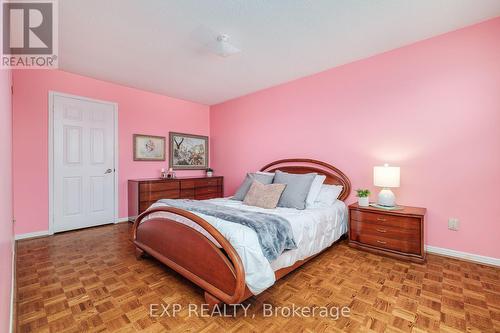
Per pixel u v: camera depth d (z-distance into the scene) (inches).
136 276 83.7
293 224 83.2
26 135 121.6
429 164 103.7
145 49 107.6
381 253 102.6
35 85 124.3
